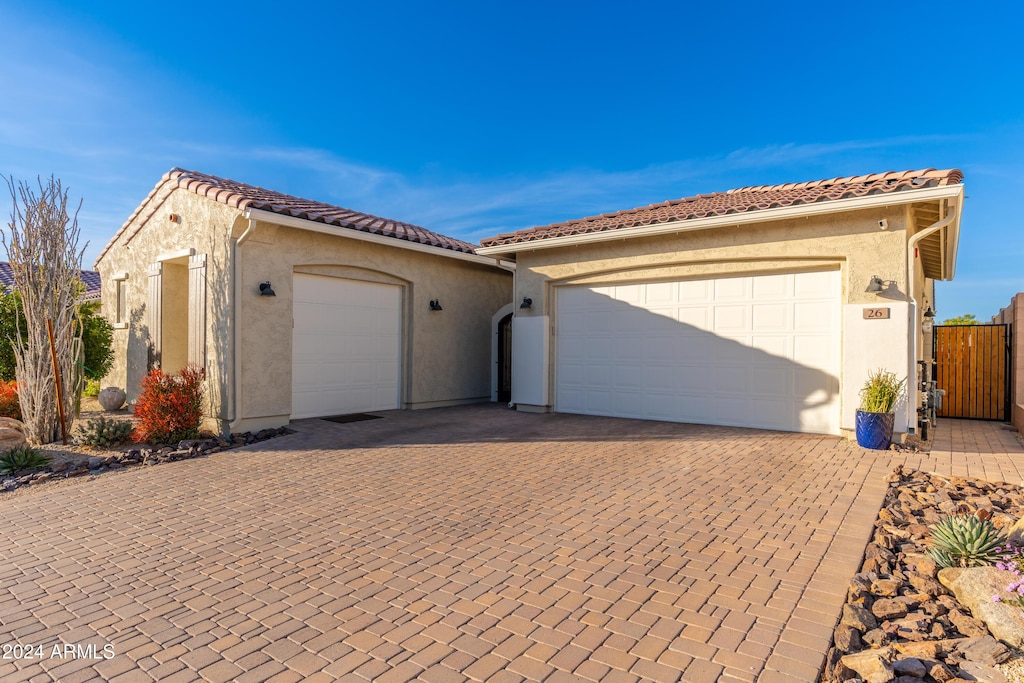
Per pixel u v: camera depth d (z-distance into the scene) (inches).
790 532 205.6
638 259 454.6
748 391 414.0
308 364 455.5
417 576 174.1
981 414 519.8
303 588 167.2
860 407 354.0
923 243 426.3
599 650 130.8
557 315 514.3
